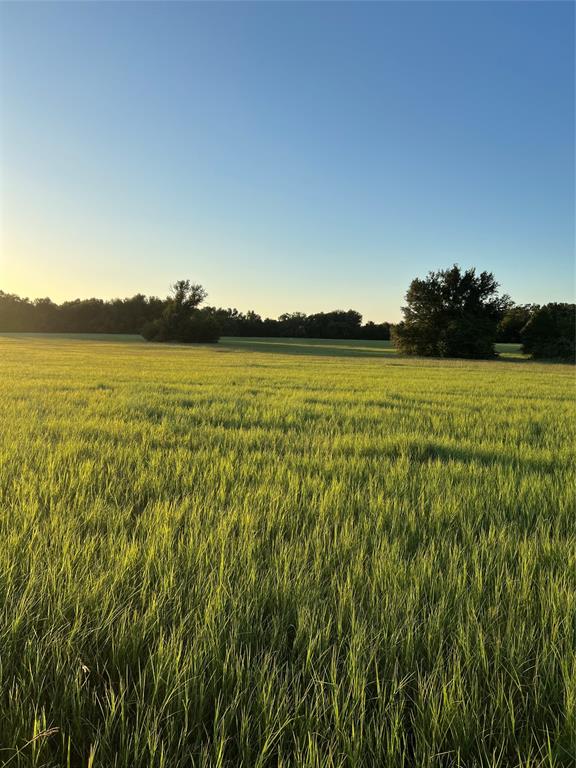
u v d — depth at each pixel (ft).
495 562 8.91
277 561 8.52
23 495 12.13
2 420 24.71
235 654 5.86
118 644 5.99
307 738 4.85
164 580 7.48
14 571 7.96
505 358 207.51
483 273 216.33
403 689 5.59
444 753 4.65
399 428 25.86
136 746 4.62
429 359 173.27
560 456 18.98
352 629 6.43
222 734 4.74
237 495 12.66
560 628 6.73
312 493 13.25
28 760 4.64
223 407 32.83
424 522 11.00
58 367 76.89
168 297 309.42
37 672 5.53
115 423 24.53
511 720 5.08
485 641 6.36
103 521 10.60
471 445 21.26
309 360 135.85
